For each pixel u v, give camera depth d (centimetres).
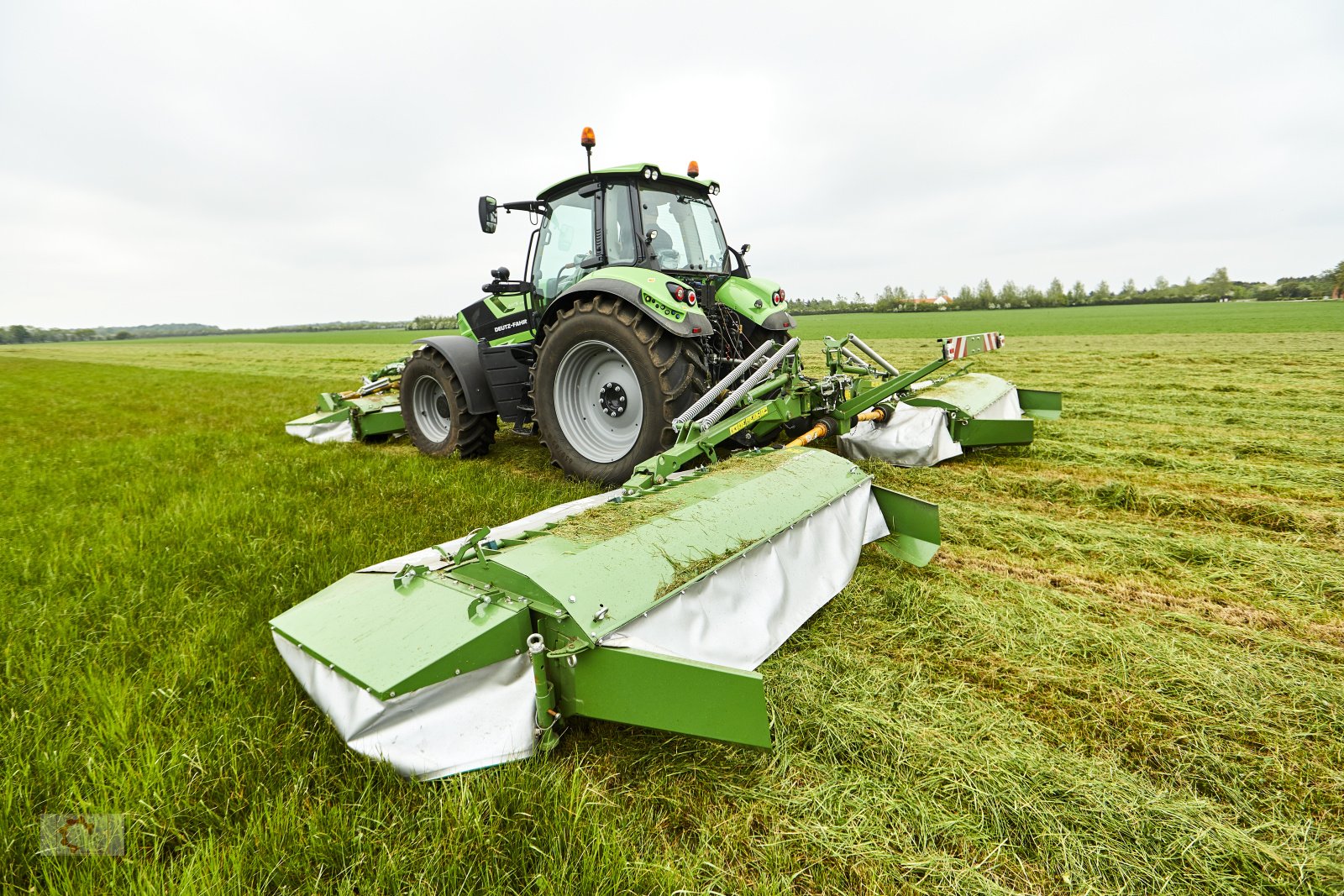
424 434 589
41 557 304
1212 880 131
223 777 158
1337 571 273
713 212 532
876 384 553
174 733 172
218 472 490
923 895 129
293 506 386
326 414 695
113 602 254
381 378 717
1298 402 686
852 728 175
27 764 158
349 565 284
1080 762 163
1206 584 270
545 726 157
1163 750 168
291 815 143
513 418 527
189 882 125
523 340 546
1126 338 1905
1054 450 500
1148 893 129
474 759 152
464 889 126
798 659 210
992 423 437
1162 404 704
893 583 267
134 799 151
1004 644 219
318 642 172
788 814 148
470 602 165
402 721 155
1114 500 382
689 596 183
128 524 353
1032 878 132
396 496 414
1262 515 344
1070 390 829
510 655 161
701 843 139
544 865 132
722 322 495
